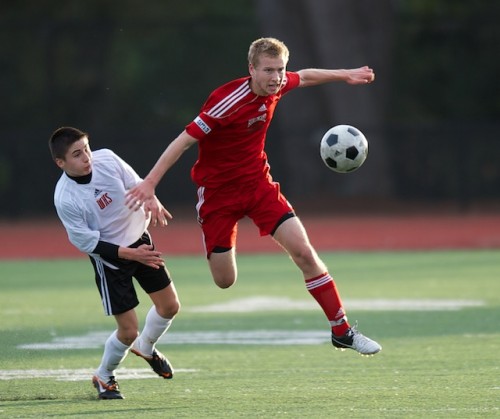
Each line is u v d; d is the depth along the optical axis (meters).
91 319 39.06
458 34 106.19
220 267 27.06
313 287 25.48
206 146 26.30
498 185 96.12
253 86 25.62
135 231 25.06
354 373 27.42
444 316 38.38
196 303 43.84
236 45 110.75
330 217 95.94
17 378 27.17
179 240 76.19
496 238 72.62
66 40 109.62
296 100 103.62
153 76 111.75
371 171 99.12
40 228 90.62
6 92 108.00
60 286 50.88
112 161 24.92
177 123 111.00
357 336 25.28
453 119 110.06
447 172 98.50
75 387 25.92
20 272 58.12
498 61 106.75
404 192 99.50
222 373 27.88
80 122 108.88
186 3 127.44
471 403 22.89
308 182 99.88
